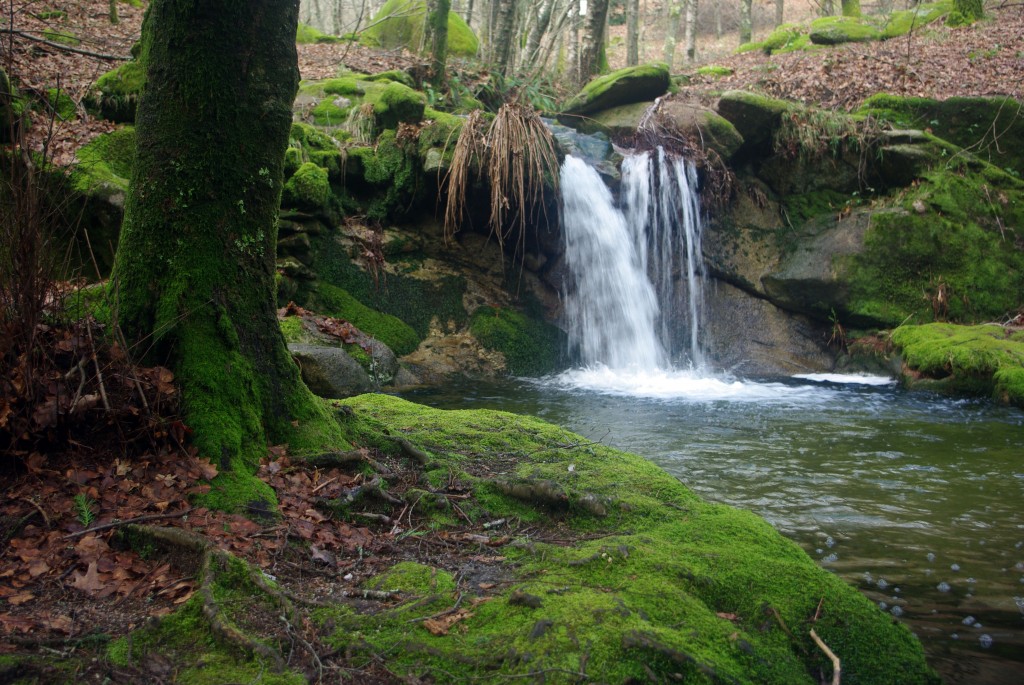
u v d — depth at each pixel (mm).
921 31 18750
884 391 9453
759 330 11281
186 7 3625
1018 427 7469
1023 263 11453
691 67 23188
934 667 3127
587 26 16781
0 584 2816
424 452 4426
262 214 3928
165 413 3619
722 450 6551
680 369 10938
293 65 3936
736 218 11883
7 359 3373
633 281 11273
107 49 12586
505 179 9547
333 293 9391
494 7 18344
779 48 21172
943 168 11750
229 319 3812
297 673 2449
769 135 12023
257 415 3871
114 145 8930
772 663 2822
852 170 12047
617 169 11445
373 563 3336
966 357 9188
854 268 11117
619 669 2564
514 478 4188
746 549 3574
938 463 6199
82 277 3818
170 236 3727
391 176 10016
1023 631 3443
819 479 5738
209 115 3705
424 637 2734
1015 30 17219
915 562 4215
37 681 2291
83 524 3121
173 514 3236
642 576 3199
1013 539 4559
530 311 10570
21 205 3395
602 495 4035
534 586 3057
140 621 2672
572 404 8367
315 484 3793
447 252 10398
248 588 2848
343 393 7871
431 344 9797
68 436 3439
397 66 14977
